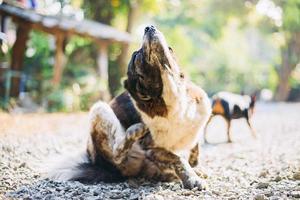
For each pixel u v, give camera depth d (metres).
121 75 22.34
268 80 41.25
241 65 41.94
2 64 16.36
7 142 7.26
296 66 38.28
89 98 18.34
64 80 19.55
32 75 18.72
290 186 4.61
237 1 38.22
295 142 8.70
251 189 4.62
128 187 5.01
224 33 42.59
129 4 23.02
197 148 5.54
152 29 4.45
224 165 6.33
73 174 5.34
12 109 14.62
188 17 38.22
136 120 5.16
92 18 23.69
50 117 13.35
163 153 4.98
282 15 35.72
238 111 9.35
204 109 4.98
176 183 5.14
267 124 13.08
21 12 15.58
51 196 4.40
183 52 34.66
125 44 20.17
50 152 7.00
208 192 4.54
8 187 4.82
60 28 16.42
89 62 22.84
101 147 5.44
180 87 4.62
